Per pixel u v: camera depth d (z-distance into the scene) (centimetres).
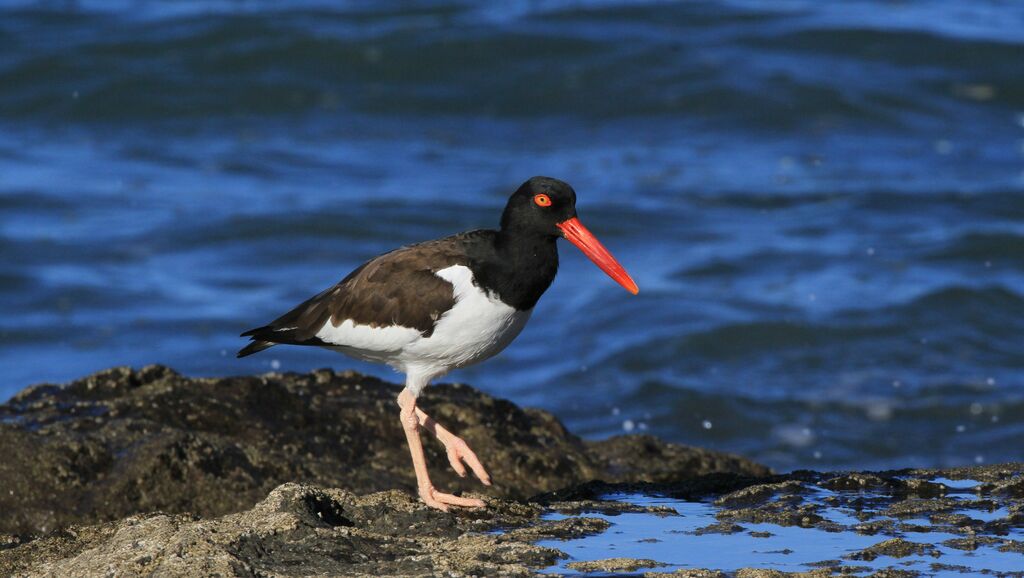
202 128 2528
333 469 921
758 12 2914
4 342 1712
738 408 1516
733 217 2108
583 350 1678
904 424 1479
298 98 2619
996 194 2159
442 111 2569
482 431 982
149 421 925
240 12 2870
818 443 1443
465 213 2142
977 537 697
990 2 3083
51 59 2688
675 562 663
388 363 820
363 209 2156
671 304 1783
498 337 795
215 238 2069
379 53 2736
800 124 2495
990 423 1475
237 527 670
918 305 1752
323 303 812
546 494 845
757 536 711
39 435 891
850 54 2727
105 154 2411
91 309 1816
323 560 639
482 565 637
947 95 2573
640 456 1023
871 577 630
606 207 2131
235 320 1783
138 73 2667
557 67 2688
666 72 2658
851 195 2180
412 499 749
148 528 683
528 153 2392
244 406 967
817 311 1742
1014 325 1712
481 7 2970
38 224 2100
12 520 839
